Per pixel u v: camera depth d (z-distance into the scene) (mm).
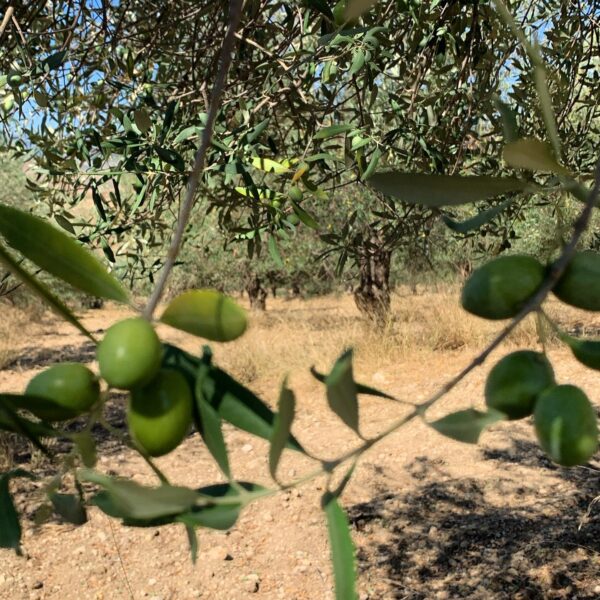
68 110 2695
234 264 14477
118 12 2809
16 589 4668
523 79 2664
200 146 599
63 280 623
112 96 2734
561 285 754
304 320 15883
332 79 2375
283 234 2486
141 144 2270
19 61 2645
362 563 4918
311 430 7730
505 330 681
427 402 626
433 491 5906
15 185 11016
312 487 6164
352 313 18078
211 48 2785
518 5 2771
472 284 756
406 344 10289
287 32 2404
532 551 4820
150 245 3010
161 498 480
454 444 6934
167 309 625
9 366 12008
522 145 638
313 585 4770
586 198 693
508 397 744
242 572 4930
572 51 2711
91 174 2375
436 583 4609
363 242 2857
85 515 660
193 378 683
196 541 618
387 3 2398
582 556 4723
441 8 2418
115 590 4734
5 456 6156
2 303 15273
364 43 2201
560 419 712
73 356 12797
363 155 2549
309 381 9375
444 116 2803
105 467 6539
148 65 2854
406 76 2777
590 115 2994
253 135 2236
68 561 5004
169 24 2533
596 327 10055
